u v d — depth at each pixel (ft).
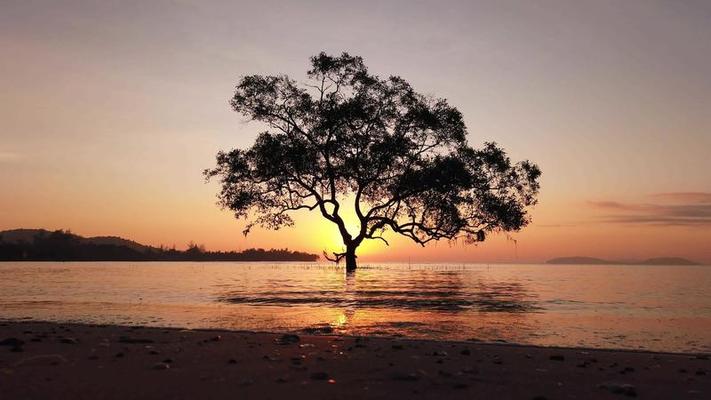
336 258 145.89
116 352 22.91
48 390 15.28
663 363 22.84
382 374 18.61
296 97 134.62
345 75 134.41
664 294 76.54
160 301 58.54
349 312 47.26
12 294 70.13
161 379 17.17
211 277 127.44
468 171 132.87
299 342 27.66
